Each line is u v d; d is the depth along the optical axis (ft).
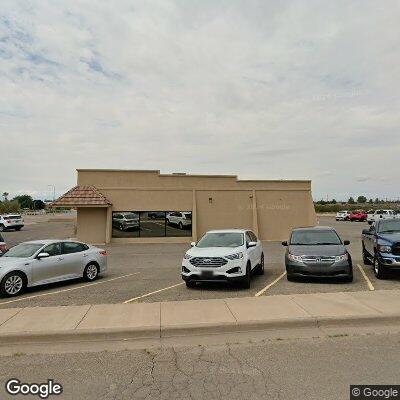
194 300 27.78
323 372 15.96
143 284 37.35
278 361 17.26
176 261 57.52
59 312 24.97
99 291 34.12
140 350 19.13
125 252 71.97
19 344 20.40
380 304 25.45
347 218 192.95
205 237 38.50
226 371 16.34
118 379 15.87
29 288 36.73
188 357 18.04
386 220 41.86
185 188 93.71
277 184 97.76
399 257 35.29
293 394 14.12
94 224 89.81
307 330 21.62
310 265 34.96
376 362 16.88
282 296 28.37
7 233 126.11
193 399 13.96
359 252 63.98
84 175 90.38
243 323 21.83
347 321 22.45
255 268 38.42
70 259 38.27
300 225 97.55
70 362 17.81
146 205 91.66
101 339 20.85
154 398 14.14
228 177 95.81
